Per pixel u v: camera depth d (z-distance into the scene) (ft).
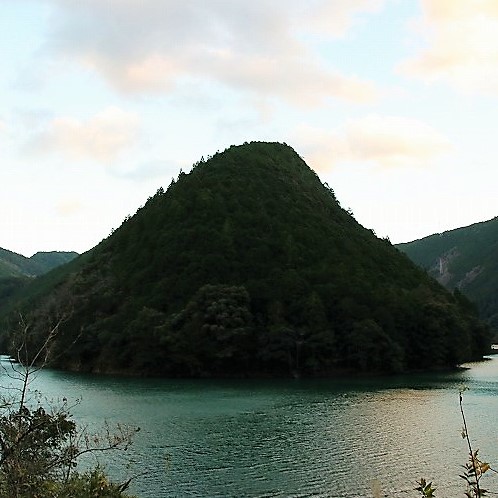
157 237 455.63
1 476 41.83
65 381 302.45
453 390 250.78
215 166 536.83
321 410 195.93
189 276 400.47
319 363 341.62
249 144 612.70
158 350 337.72
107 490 53.98
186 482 111.55
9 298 647.97
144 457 128.77
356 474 116.57
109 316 391.86
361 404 209.67
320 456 130.93
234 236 440.04
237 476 115.34
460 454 131.23
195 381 310.04
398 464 123.54
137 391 256.73
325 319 358.23
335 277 400.47
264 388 270.05
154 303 386.73
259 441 146.20
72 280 473.26
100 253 504.84
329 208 553.23
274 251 433.48
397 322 372.99
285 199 508.53
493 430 157.48
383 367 347.36
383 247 525.34
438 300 417.28
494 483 109.29
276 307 361.10
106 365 357.20
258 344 342.44
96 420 174.09
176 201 481.05
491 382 284.41
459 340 383.04
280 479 113.50
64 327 382.01
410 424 167.94
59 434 50.31
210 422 172.96
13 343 47.37
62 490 48.65
